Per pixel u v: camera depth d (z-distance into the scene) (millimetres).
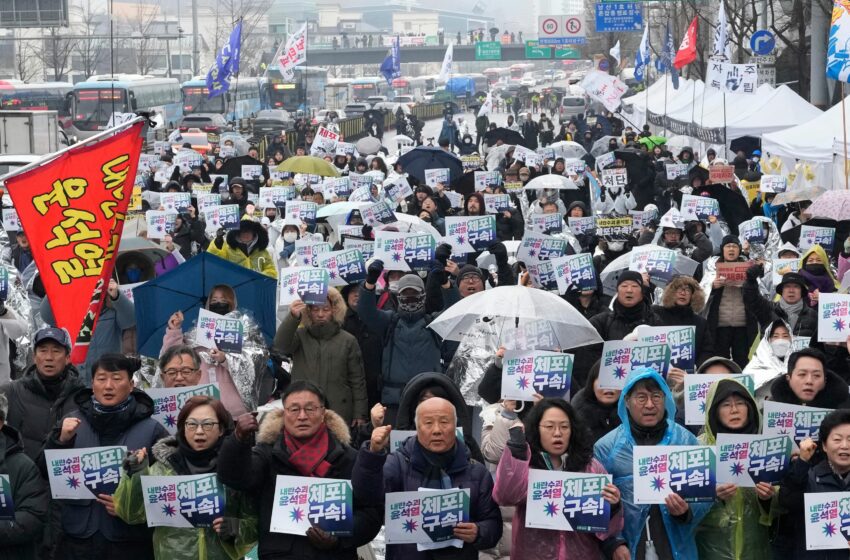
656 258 15172
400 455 8250
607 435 8711
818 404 10062
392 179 29719
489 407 10836
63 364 10141
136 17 166000
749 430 8812
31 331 14398
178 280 13109
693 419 9766
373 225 19469
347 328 13391
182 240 22812
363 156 41500
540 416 8336
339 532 7906
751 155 40625
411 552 8148
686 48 48062
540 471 8062
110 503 8578
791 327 14047
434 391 9211
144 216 22453
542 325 11883
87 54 114938
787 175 31641
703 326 13227
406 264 15016
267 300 13273
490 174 28078
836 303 11305
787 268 17125
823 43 48125
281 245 20953
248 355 11805
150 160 35938
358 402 12453
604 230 19766
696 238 19031
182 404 9711
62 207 10961
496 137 43500
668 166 33531
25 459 8641
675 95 54594
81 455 8555
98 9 159375
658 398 8516
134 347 13680
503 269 15789
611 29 68750
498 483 8141
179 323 12188
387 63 85875
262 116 80625
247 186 29031
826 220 20031
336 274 14578
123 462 8469
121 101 71125
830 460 8453
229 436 8070
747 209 23609
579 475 8031
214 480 8180
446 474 8172
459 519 7965
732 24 59062
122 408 9055
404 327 12953
